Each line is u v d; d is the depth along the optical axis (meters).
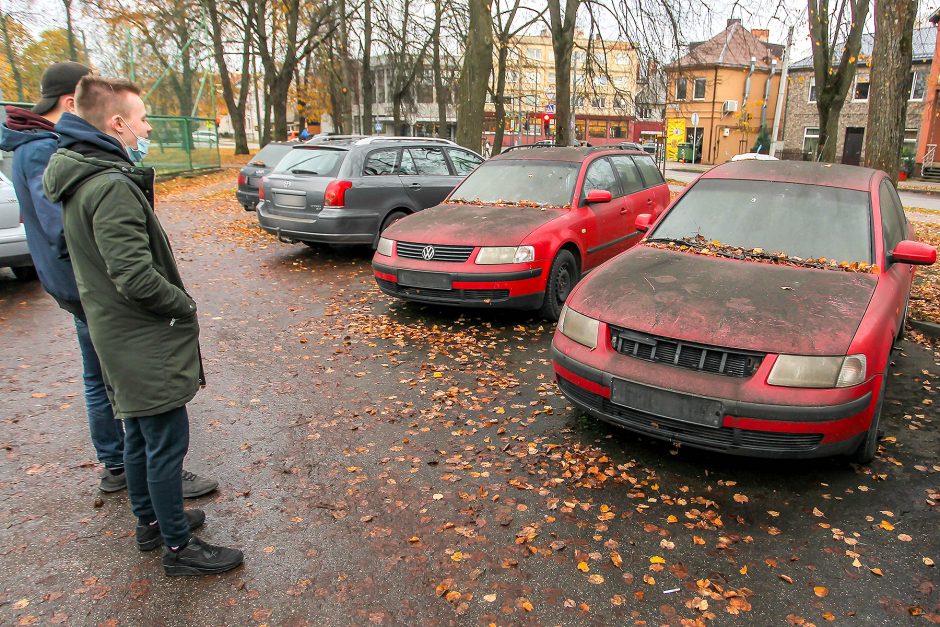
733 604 2.60
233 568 2.79
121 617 2.51
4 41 26.75
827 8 16.98
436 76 30.92
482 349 5.63
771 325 3.40
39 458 3.70
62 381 4.80
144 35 26.30
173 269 2.62
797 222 4.58
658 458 3.78
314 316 6.59
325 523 3.12
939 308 6.74
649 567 2.83
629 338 3.63
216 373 5.00
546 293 6.19
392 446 3.89
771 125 47.75
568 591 2.68
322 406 4.43
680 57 18.48
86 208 2.30
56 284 2.99
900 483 3.50
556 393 4.71
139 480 2.80
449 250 5.95
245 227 12.29
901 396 4.68
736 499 3.35
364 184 8.55
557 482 3.49
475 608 2.58
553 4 18.47
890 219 4.86
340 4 28.27
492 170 7.57
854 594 2.67
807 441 3.27
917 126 34.34
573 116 37.03
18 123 2.93
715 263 4.28
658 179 8.93
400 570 2.80
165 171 23.11
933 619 2.53
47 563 2.82
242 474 3.55
